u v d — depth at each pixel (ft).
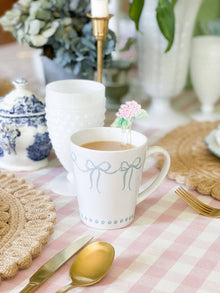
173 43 3.32
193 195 2.50
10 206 2.28
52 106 2.43
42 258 2.01
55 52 3.11
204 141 2.91
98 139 2.32
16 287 1.85
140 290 1.84
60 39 3.02
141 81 3.57
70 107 2.39
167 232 2.19
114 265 1.97
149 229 2.21
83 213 2.22
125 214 2.20
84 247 2.06
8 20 3.02
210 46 3.53
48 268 1.90
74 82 2.58
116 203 2.15
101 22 2.70
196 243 2.12
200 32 4.34
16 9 3.04
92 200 2.15
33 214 2.21
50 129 2.50
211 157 2.83
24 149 2.68
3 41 5.72
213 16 4.50
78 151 2.09
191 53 3.63
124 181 2.11
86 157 2.08
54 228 2.21
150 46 3.35
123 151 2.06
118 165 2.07
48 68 3.26
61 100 2.39
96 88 2.55
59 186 2.57
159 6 3.03
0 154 2.73
